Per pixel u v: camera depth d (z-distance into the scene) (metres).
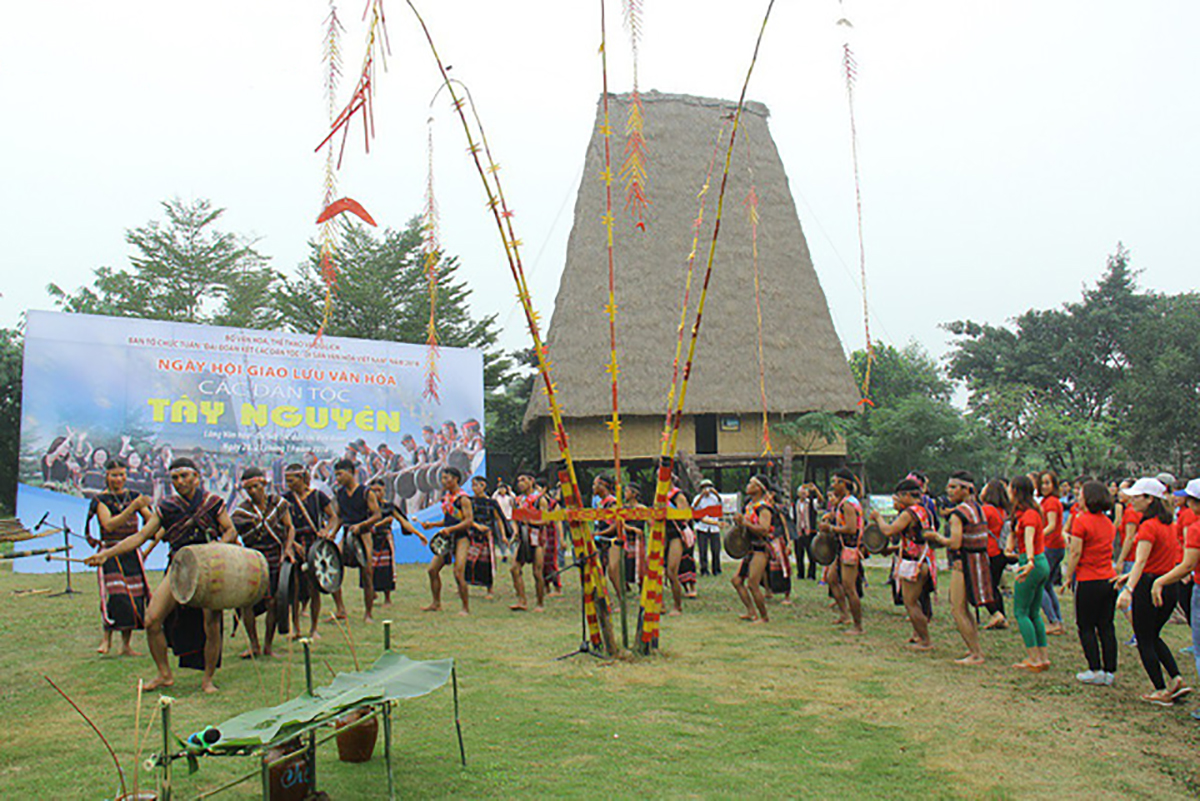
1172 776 4.59
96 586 12.81
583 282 29.61
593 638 7.68
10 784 4.30
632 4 6.88
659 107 32.06
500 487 16.25
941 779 4.49
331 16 4.80
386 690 4.04
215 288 34.56
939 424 34.88
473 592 12.70
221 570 5.83
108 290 35.81
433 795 4.10
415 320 31.61
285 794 3.74
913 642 8.38
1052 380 47.50
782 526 11.24
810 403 29.72
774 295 30.89
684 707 5.87
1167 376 41.44
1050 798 4.25
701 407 28.44
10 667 7.08
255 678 6.66
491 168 7.31
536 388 29.44
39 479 15.45
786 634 8.90
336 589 8.28
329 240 5.38
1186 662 7.67
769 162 33.03
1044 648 7.16
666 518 7.71
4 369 29.78
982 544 7.45
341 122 4.82
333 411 18.83
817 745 5.05
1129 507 8.33
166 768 3.44
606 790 4.20
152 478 16.52
